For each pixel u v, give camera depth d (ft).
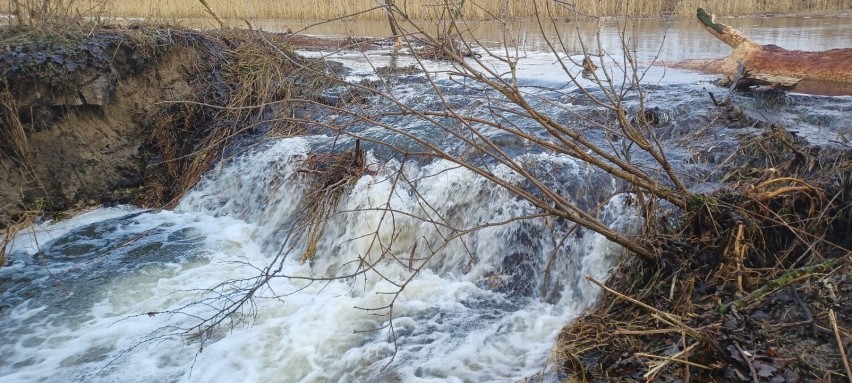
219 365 14.98
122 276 19.45
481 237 18.43
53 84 23.40
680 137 21.68
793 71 30.99
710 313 12.45
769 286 12.42
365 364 14.75
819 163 16.51
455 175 19.89
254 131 26.89
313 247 20.39
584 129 22.66
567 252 16.98
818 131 19.95
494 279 17.72
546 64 38.32
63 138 24.21
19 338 16.24
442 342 15.30
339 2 63.10
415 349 15.10
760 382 10.35
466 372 14.06
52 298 18.16
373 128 25.03
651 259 14.37
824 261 12.89
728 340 11.43
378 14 70.33
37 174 23.62
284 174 23.17
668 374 11.28
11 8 25.70
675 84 29.66
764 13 68.85
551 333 15.28
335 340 15.84
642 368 11.85
